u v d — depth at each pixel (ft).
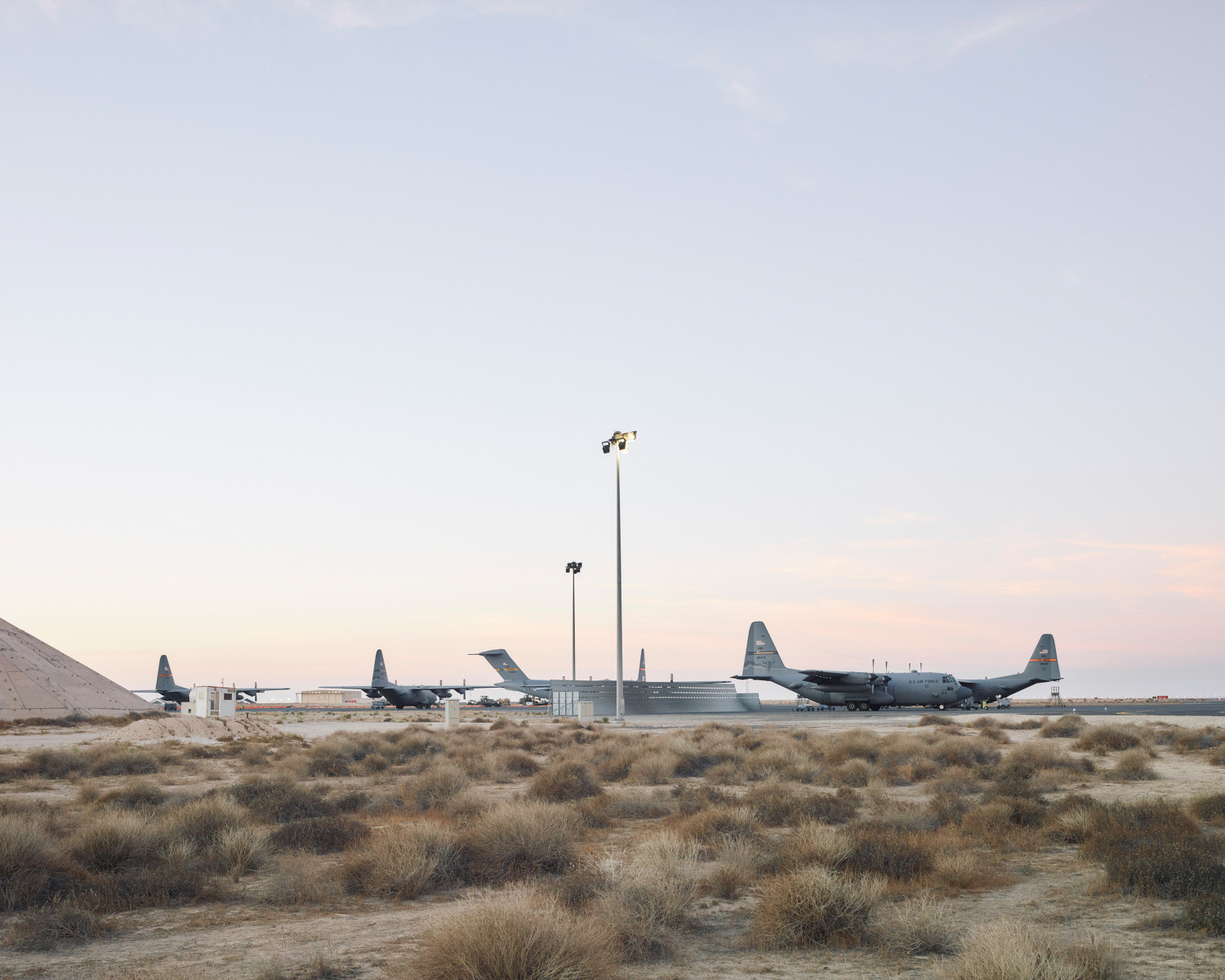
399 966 25.80
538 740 131.64
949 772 77.87
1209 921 29.22
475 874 39.68
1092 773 83.05
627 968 26.61
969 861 39.47
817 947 28.81
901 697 292.40
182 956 28.19
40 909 33.53
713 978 25.48
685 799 63.00
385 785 80.28
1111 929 30.09
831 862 38.99
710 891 36.73
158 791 67.92
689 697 296.30
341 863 43.57
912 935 28.40
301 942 29.55
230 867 41.93
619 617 186.60
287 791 64.18
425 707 463.01
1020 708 353.10
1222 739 116.16
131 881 37.09
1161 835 44.47
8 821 39.14
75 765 92.89
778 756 91.25
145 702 269.64
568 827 44.29
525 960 22.72
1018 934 25.30
